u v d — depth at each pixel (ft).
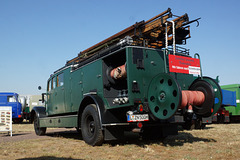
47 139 27.32
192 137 25.77
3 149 20.48
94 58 23.66
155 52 20.79
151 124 20.67
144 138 23.99
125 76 20.44
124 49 19.62
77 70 26.58
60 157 16.58
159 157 15.98
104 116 20.22
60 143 23.53
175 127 22.85
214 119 49.47
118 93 21.89
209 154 16.88
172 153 17.29
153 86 18.51
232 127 40.22
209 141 22.74
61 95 29.94
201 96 19.90
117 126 20.54
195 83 21.02
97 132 20.27
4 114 34.60
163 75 17.90
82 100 22.89
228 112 54.80
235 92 57.26
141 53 19.93
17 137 31.83
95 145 20.63
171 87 17.42
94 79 23.09
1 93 67.67
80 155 17.19
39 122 33.55
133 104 18.72
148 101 18.65
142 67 19.61
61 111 29.76
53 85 32.60
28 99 88.74
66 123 26.35
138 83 19.27
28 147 21.34
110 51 21.40
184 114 21.15
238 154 16.80
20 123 75.00
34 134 36.17
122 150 18.60
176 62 19.92
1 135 35.94
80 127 23.67
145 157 16.01
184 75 22.52
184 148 19.06
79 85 25.85
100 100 21.21
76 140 25.53
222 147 19.54
